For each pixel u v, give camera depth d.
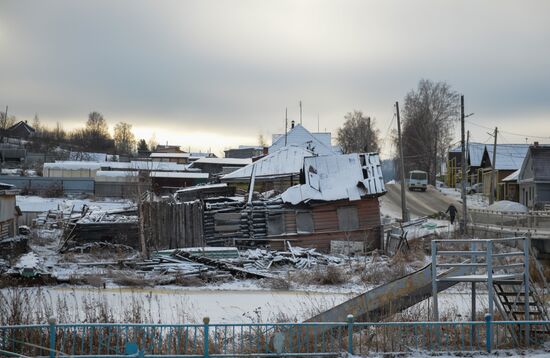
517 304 15.34
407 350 12.09
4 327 10.79
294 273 28.56
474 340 12.91
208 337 12.10
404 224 40.03
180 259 32.38
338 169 40.03
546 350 12.28
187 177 73.06
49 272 26.14
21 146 115.50
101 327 11.34
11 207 35.38
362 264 31.14
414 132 94.19
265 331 12.84
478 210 45.72
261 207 38.44
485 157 82.38
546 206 49.09
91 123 169.50
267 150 86.12
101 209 50.06
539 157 55.22
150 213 36.91
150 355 10.99
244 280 27.69
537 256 29.33
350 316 11.54
